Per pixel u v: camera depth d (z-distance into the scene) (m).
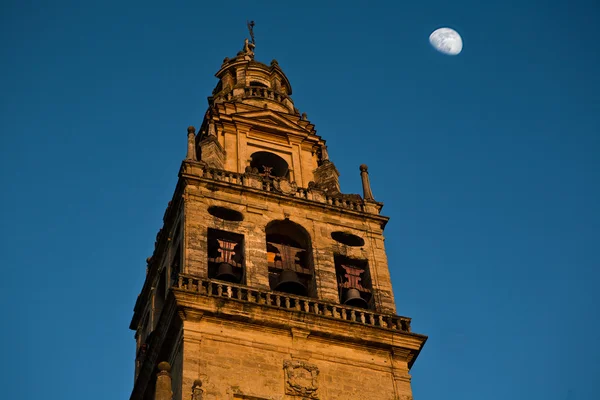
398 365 66.75
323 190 75.38
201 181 72.12
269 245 71.94
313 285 70.00
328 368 65.00
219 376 62.34
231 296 65.94
